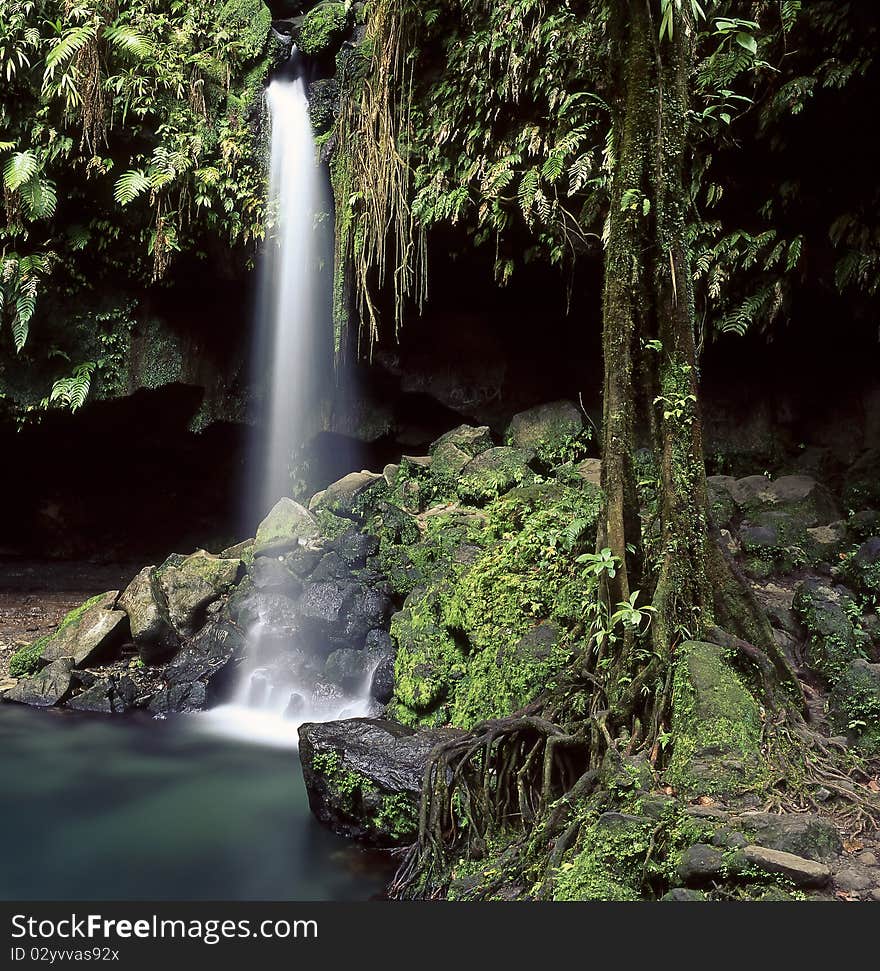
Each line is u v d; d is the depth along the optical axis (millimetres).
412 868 3820
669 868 2957
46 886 3992
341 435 10766
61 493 11266
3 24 8109
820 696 4191
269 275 9555
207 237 9203
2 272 8594
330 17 8695
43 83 8281
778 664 3910
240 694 7000
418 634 5633
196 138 8719
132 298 9656
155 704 6840
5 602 9648
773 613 4824
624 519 3916
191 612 7449
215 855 4348
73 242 8930
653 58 3779
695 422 3895
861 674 3932
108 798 5121
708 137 6180
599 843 3070
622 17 3838
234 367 10500
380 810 4230
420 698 5164
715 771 3338
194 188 8891
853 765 3596
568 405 8414
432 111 7785
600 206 6945
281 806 5027
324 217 9094
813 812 3301
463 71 7426
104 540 11742
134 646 7625
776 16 5773
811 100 5855
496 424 10102
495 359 10000
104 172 8578
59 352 9391
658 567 3879
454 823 3881
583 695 3869
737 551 5801
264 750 6012
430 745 4293
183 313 10016
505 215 7691
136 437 10695
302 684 6695
